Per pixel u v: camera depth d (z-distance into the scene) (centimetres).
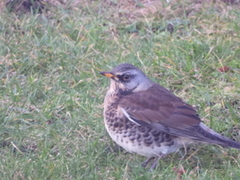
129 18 1481
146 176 895
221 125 1053
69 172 907
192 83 1193
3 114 1066
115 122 920
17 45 1303
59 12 1480
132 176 905
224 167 928
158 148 919
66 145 991
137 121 907
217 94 1152
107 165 944
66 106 1114
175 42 1319
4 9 1467
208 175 897
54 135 1021
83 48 1325
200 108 1116
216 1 1520
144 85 966
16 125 1053
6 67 1241
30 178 877
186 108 931
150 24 1428
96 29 1401
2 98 1141
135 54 1291
